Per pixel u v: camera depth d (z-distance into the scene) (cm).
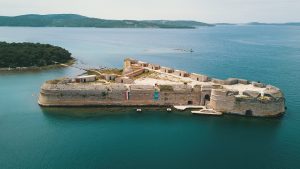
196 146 7681
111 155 7219
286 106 10369
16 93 11988
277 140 7975
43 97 10294
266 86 10519
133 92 10294
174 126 8850
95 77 11388
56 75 15975
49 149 7488
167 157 7144
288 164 6875
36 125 8831
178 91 10331
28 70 17338
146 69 13225
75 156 7175
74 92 10188
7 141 7862
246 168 6712
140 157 7125
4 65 17688
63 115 9575
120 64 19862
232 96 9556
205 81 11312
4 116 9456
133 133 8388
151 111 9969
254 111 9456
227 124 8988
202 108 10112
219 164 6869
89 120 9225
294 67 17675
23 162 6912
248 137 8150
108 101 10300
